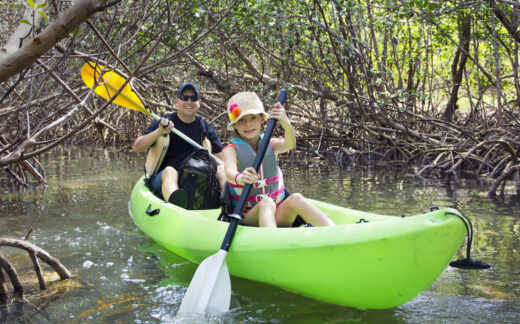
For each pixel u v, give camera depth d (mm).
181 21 6020
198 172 3865
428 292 2598
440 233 2014
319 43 7910
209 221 3061
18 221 4234
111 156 10078
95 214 4520
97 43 5266
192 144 4098
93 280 2816
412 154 8828
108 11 4965
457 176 7086
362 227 2252
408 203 4957
